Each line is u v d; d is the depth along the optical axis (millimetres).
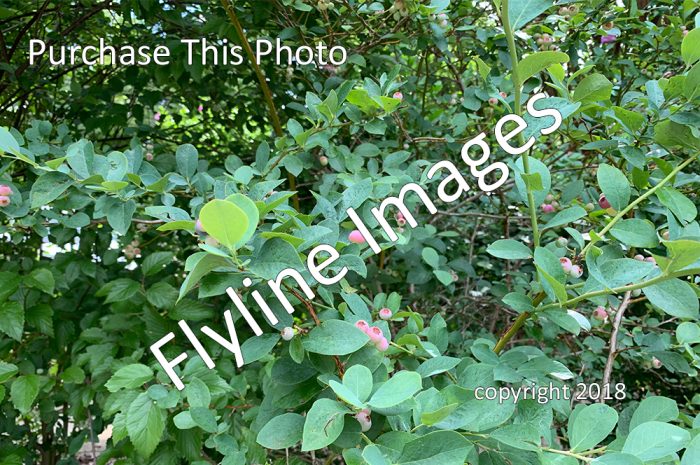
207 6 2400
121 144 3016
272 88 2500
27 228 1856
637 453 801
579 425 897
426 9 1786
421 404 886
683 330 1329
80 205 1373
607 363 1550
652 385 2490
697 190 1551
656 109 1230
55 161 1193
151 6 2252
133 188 1363
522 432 875
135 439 1504
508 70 2062
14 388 1853
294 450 1767
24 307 2023
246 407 1704
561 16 1889
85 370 2234
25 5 2641
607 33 1877
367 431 890
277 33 2332
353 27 2150
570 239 2197
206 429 1252
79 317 2322
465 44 2408
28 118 2871
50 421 2385
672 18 1898
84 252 2113
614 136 1510
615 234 1005
